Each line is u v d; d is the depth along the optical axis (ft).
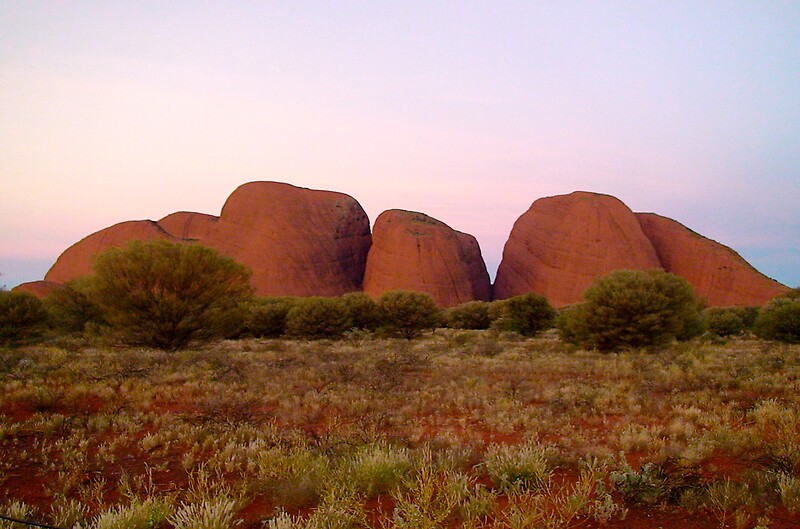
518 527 13.55
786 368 48.39
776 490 16.24
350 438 24.17
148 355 57.26
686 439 24.43
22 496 17.51
